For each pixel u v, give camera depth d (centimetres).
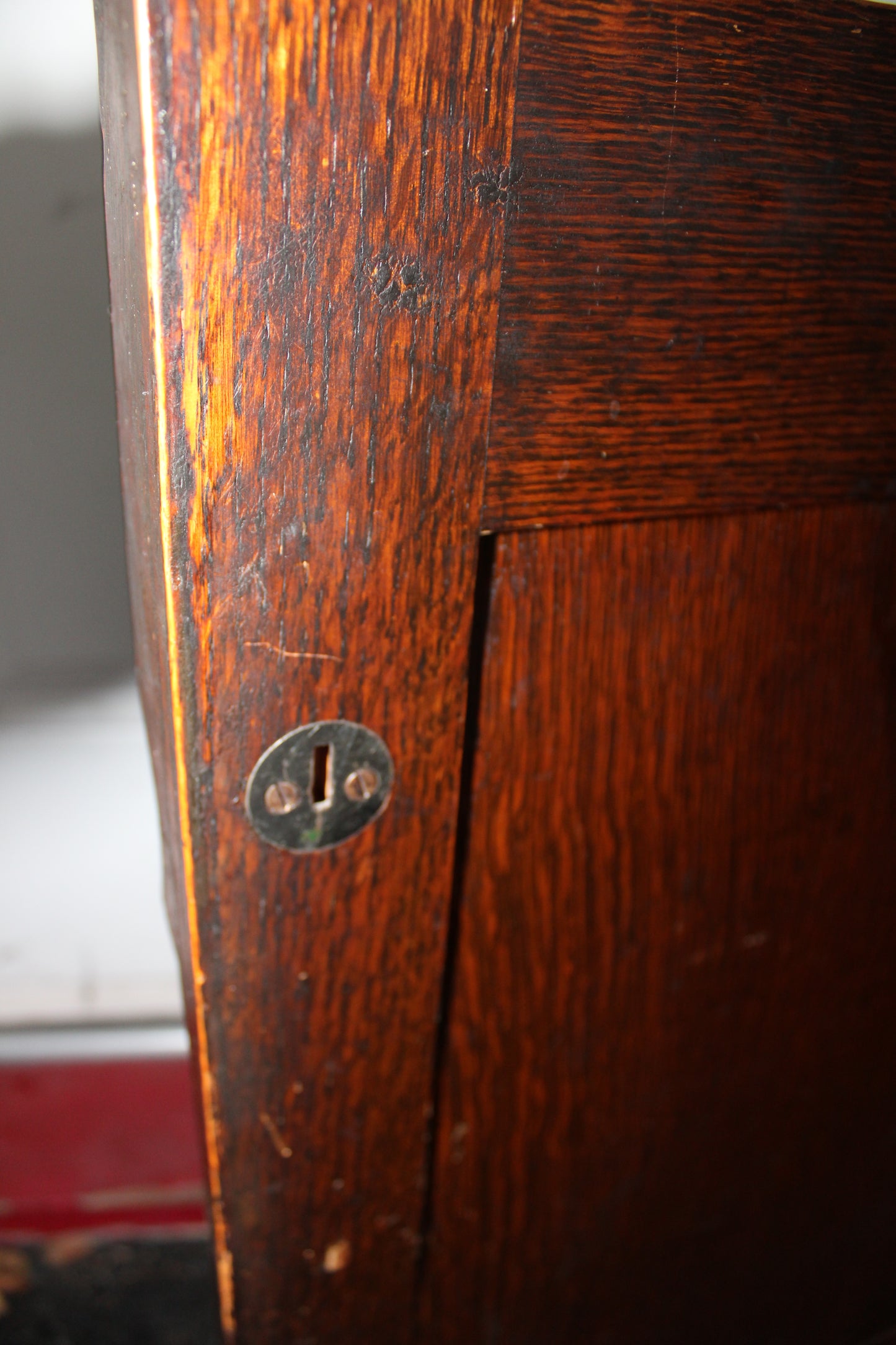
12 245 46
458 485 28
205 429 26
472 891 33
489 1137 37
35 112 45
